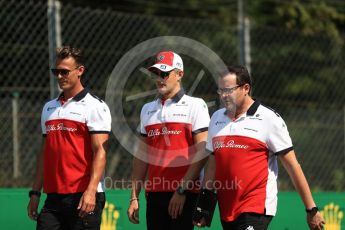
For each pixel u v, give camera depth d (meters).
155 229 23.31
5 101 31.50
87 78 33.94
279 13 52.88
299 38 41.03
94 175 21.14
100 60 34.25
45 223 21.58
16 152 31.08
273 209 21.05
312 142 37.22
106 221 27.34
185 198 22.52
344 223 31.97
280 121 20.91
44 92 32.25
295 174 20.83
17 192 26.56
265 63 40.09
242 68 21.09
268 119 20.91
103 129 21.48
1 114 31.27
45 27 32.69
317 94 41.88
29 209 22.84
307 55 41.31
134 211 23.47
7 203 26.33
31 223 26.69
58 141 21.58
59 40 30.38
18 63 32.41
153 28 36.88
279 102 37.41
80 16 33.62
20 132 31.36
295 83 40.94
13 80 32.41
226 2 52.00
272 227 29.77
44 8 32.44
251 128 20.94
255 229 20.66
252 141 20.86
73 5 43.50
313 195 31.00
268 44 40.19
